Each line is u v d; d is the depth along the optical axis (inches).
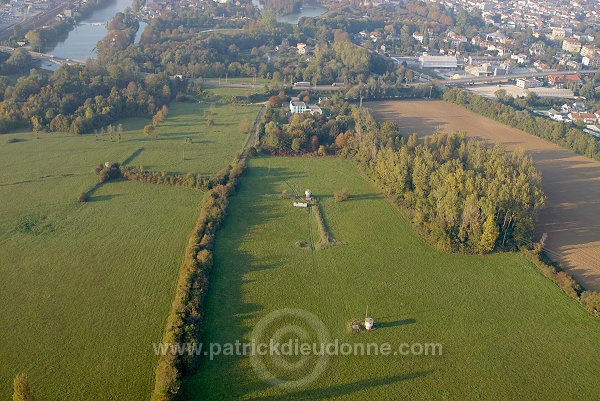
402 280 7249.0
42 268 7101.4
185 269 6993.1
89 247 7637.8
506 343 6161.4
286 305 6663.4
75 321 6151.6
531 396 5442.9
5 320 6117.1
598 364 5880.9
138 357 5674.2
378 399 5344.5
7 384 5270.7
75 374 5423.2
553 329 6402.6
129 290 6727.4
